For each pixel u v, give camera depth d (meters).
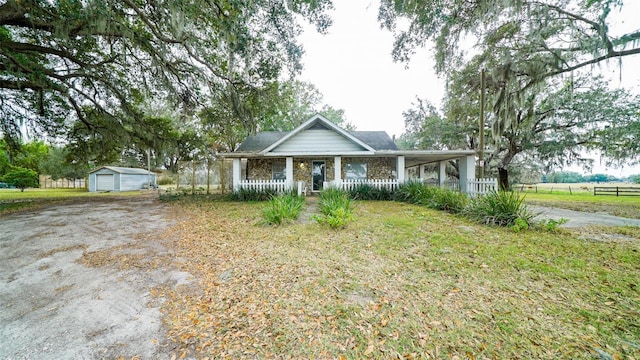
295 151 11.93
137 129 12.45
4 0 6.75
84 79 10.88
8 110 10.88
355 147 12.34
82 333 2.16
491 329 2.08
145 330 2.20
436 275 3.09
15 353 1.92
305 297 2.64
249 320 2.29
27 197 15.36
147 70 10.28
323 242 4.44
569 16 6.59
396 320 2.23
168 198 12.54
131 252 4.17
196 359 1.85
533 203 10.83
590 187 25.64
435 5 7.00
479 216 5.85
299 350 1.91
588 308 2.35
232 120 12.21
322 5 8.02
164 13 7.13
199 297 2.73
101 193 20.22
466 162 11.30
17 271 3.44
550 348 1.85
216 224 6.13
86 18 6.25
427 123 18.62
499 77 8.24
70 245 4.55
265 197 10.99
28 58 9.12
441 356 1.82
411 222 5.81
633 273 3.06
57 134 13.20
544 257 3.60
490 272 3.15
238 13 7.36
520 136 15.23
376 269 3.29
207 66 9.87
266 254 3.91
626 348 1.84
